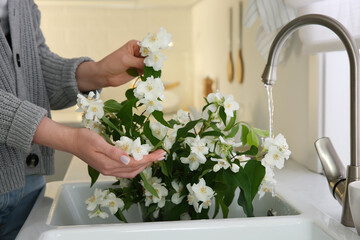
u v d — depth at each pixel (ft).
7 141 2.38
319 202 3.14
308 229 2.41
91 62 3.34
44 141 2.34
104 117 2.43
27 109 2.34
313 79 4.27
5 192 2.97
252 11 4.69
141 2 10.50
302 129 4.58
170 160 2.50
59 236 2.28
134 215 3.30
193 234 2.33
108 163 2.22
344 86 4.22
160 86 2.40
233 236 2.36
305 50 4.19
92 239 2.29
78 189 3.34
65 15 10.34
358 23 3.38
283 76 5.14
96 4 10.37
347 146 4.28
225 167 2.43
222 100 2.51
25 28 3.37
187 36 10.73
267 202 3.08
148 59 2.52
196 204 2.52
